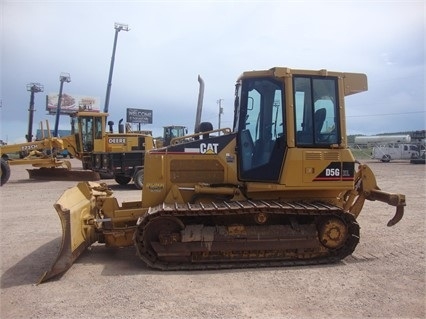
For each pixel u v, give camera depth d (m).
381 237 7.39
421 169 27.08
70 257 5.24
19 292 4.73
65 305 4.34
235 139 6.29
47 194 13.55
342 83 6.13
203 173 6.29
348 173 6.03
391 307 4.28
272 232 5.70
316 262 5.72
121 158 15.90
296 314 4.10
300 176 5.88
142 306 4.29
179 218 5.68
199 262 5.62
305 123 5.98
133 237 5.54
